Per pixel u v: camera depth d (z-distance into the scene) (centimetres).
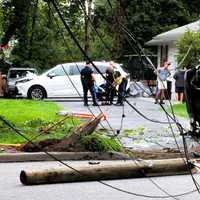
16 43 5853
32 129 2131
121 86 3634
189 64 3791
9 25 5238
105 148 1681
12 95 4553
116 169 1355
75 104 3847
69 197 1183
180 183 1338
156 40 5609
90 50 5797
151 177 1393
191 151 1744
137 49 995
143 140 1994
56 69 4384
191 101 2012
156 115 2994
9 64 5619
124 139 2014
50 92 4359
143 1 6531
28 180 1279
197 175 1436
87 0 1427
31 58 5875
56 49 5916
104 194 1215
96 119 1797
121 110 3344
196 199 1184
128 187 1284
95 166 1338
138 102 4006
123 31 980
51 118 2531
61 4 3353
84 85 3556
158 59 6000
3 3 4888
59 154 1622
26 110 2923
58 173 1302
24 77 4659
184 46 3853
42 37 5853
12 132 2011
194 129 2025
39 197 1177
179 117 2853
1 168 1501
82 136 1712
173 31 5372
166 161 1416
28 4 4006
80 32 5722
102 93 3791
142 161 1405
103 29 5888
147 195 1212
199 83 1988
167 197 1171
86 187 1274
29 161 1611
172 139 2023
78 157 1631
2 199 1158
